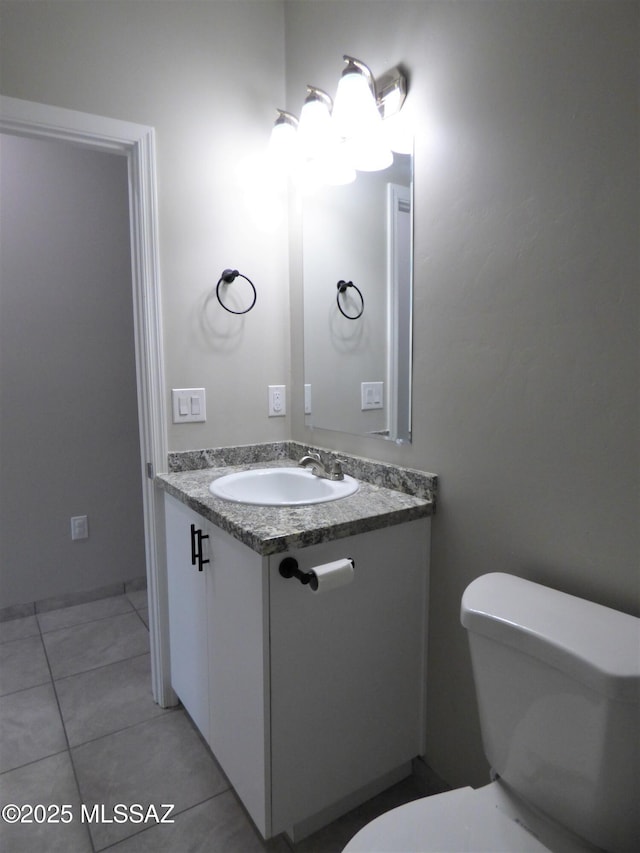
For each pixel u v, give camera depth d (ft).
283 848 4.23
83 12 4.96
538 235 3.57
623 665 2.59
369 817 4.52
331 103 5.28
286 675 3.89
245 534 3.77
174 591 5.55
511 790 3.21
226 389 6.10
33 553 8.16
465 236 4.11
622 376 3.15
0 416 7.74
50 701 6.08
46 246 7.88
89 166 8.14
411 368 4.71
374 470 5.11
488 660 3.21
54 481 8.24
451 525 4.43
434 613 4.64
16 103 4.71
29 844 4.25
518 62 3.62
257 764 3.96
